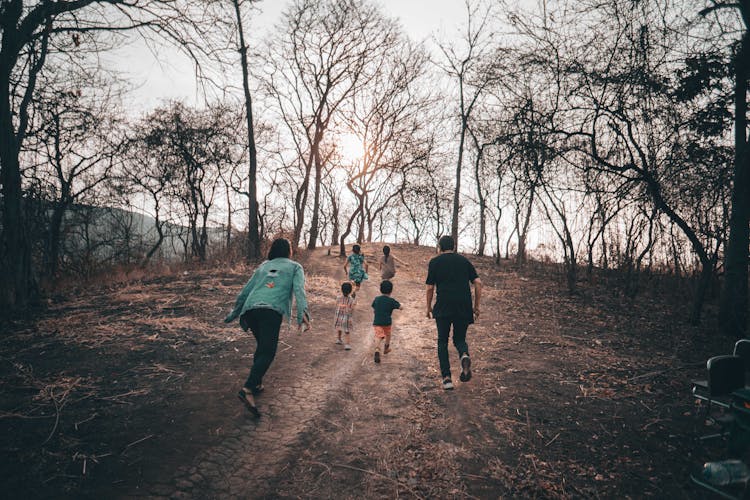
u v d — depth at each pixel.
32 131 12.18
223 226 24.48
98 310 6.76
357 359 5.40
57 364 4.34
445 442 3.31
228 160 21.45
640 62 7.65
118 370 4.29
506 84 11.38
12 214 6.71
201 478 2.76
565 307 8.60
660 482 2.76
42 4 6.75
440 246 4.61
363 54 20.53
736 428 2.53
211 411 3.62
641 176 7.77
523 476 2.86
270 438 3.30
